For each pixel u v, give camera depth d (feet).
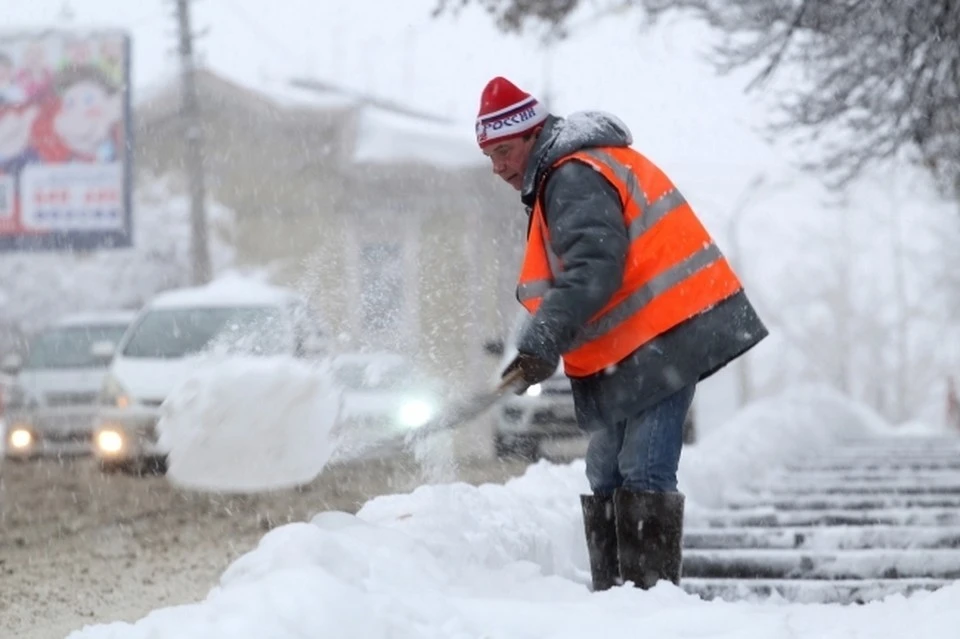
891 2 84.48
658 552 43.06
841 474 100.48
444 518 45.47
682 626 34.94
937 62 86.69
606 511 46.47
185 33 260.21
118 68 264.11
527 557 47.55
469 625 33.30
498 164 44.34
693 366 42.91
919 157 93.35
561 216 42.27
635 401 43.21
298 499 86.02
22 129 264.93
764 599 51.03
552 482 64.69
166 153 274.36
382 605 31.94
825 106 88.69
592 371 43.75
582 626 34.30
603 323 43.19
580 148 42.80
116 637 30.71
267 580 31.42
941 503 78.54
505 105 43.42
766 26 85.05
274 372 40.68
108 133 264.52
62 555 70.18
